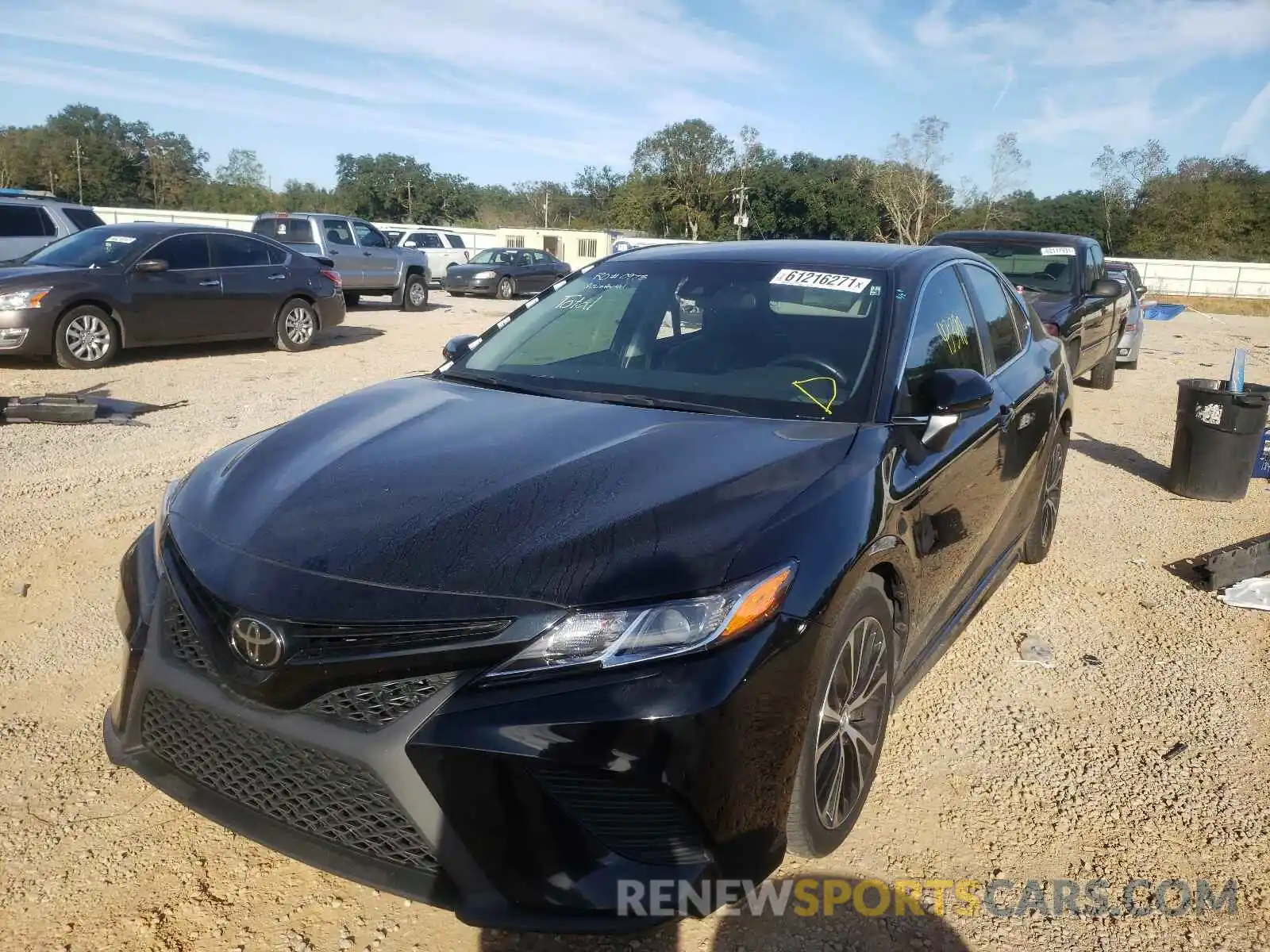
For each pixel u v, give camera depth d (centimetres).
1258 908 266
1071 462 786
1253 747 350
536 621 208
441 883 210
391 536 230
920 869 277
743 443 279
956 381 306
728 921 253
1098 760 339
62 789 300
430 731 204
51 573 460
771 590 224
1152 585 507
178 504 275
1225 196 5988
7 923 245
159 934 243
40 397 781
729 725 211
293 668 214
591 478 251
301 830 223
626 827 207
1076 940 253
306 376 1023
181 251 1098
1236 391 647
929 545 307
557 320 384
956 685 393
